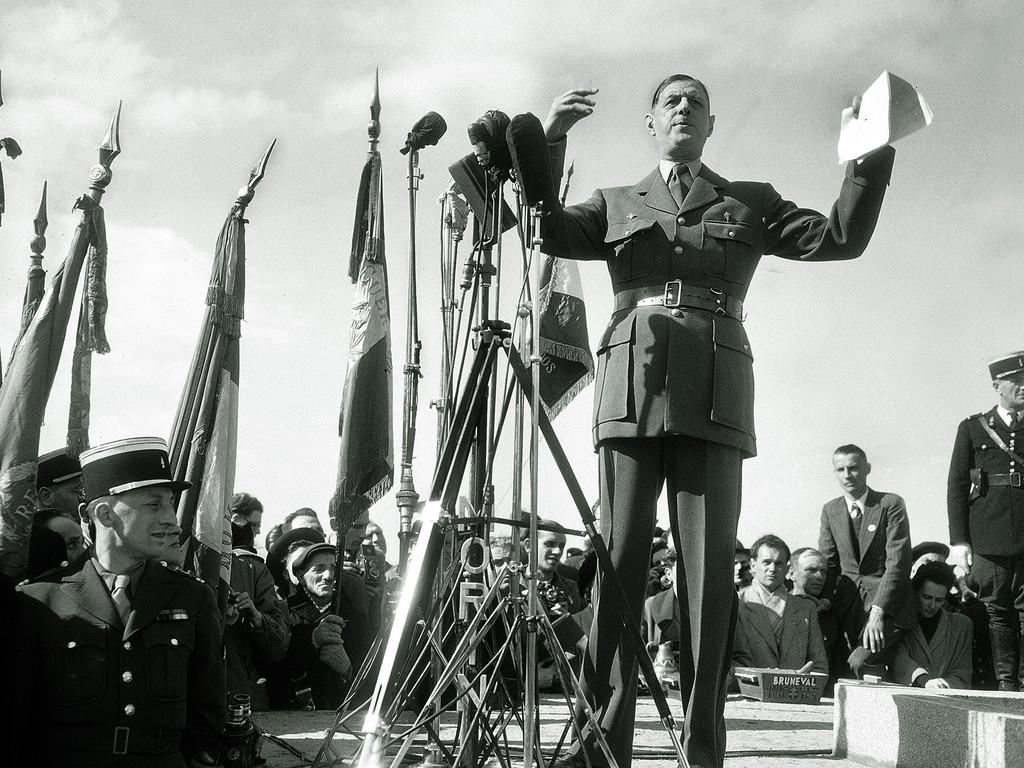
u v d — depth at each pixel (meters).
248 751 4.02
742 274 4.25
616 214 4.32
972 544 8.23
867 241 4.06
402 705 3.54
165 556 4.02
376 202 6.14
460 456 3.76
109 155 4.92
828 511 9.36
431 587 3.71
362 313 6.03
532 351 3.58
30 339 4.54
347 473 5.92
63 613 3.75
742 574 9.51
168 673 3.76
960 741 4.35
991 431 8.17
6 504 4.30
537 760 3.52
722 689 4.13
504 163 3.95
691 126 4.29
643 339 4.13
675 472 4.12
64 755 3.66
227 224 6.16
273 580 7.11
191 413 5.93
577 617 7.89
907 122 3.65
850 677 9.09
